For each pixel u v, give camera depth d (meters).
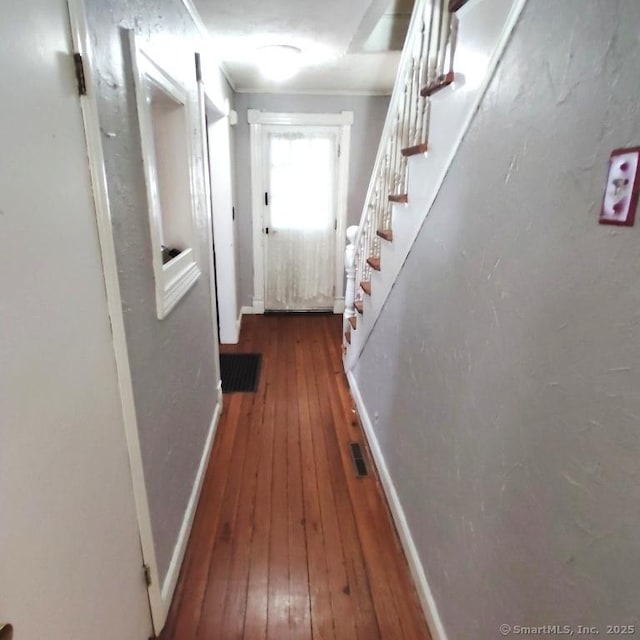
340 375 3.30
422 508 1.54
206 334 2.32
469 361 1.13
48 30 0.79
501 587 0.97
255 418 2.70
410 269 1.65
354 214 4.45
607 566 0.65
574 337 0.71
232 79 3.61
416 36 1.60
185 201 1.87
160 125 1.80
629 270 0.59
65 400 0.83
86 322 0.92
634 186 0.58
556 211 0.75
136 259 1.21
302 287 4.69
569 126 0.71
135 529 1.22
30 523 0.72
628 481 0.60
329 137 4.22
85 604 0.92
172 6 1.64
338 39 2.54
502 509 0.97
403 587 1.59
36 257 0.74
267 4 2.03
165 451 1.48
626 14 0.59
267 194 4.35
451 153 1.22
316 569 1.66
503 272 0.94
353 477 2.19
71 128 0.87
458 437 1.21
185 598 1.53
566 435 0.74
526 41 0.84
